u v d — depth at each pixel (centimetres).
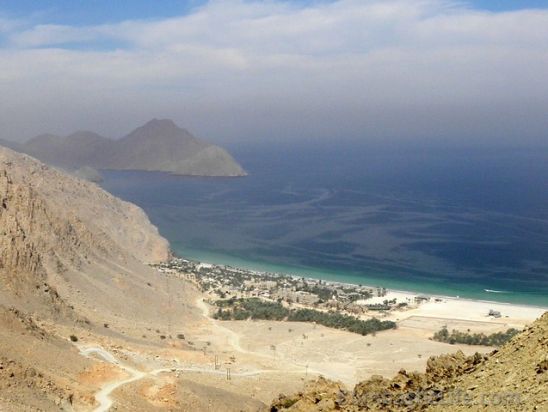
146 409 7081
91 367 7844
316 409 4472
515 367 3403
